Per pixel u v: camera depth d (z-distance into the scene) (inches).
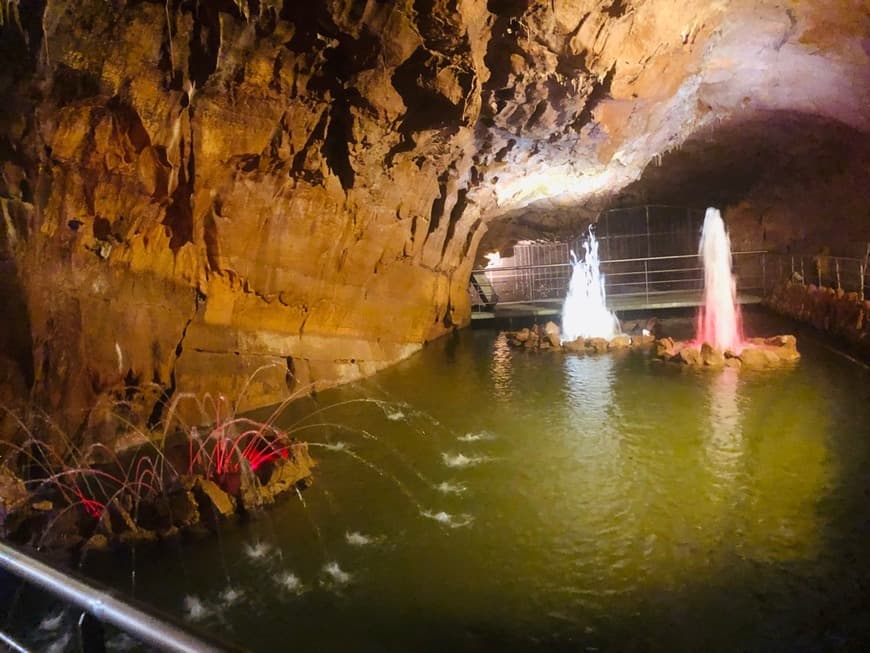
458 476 247.9
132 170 256.5
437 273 525.0
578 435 289.1
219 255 313.0
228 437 290.2
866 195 549.0
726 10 350.0
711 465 247.1
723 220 753.0
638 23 327.6
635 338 500.4
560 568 181.8
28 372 239.5
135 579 181.6
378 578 179.6
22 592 161.9
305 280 365.1
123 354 277.7
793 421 291.3
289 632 157.5
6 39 201.3
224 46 255.3
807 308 528.1
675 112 476.1
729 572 175.8
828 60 393.7
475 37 298.4
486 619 160.7
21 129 219.1
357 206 378.3
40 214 236.1
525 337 517.3
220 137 282.4
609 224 817.5
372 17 269.3
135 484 240.8
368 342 439.5
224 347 328.5
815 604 159.8
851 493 216.1
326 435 297.4
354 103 310.5
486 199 514.9
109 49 221.9
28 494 226.4
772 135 589.0
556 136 420.2
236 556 192.9
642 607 163.0
